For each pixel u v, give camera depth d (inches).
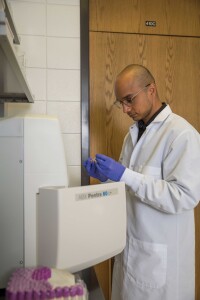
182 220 47.9
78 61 66.9
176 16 74.2
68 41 66.6
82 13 67.0
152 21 73.2
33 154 30.5
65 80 66.4
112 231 31.9
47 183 30.7
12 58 27.7
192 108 74.6
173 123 48.6
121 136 71.4
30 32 65.4
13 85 42.6
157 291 46.3
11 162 30.3
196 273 74.4
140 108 48.8
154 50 73.3
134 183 44.3
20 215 30.3
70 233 27.5
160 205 43.7
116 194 32.7
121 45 71.8
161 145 47.8
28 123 30.6
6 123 30.5
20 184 30.4
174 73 74.1
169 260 46.6
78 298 22.9
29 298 22.3
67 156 66.4
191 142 44.9
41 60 65.7
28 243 30.2
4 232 30.2
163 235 46.9
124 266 50.6
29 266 30.2
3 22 20.9
